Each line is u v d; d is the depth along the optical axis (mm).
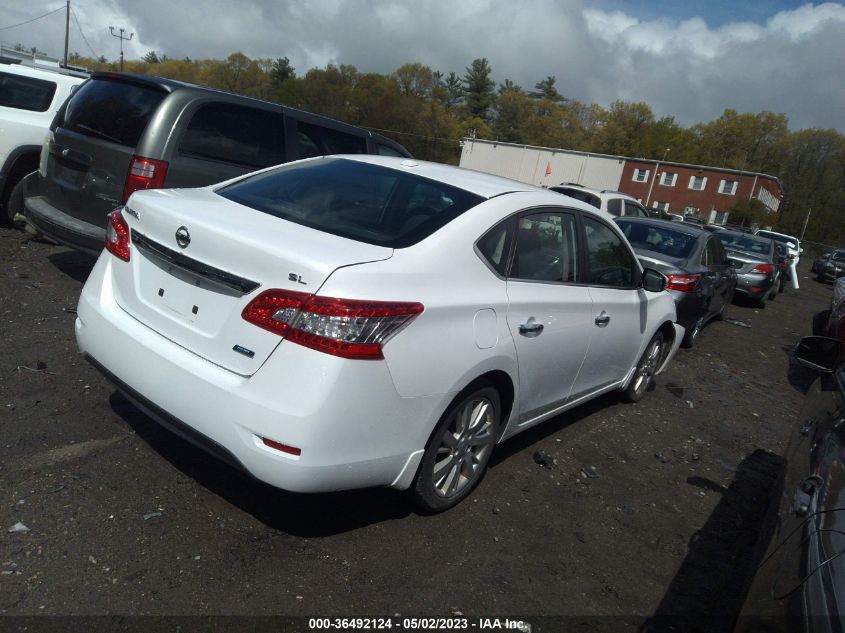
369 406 2725
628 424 5484
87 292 3422
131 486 3242
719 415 6355
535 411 4051
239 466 2768
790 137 90875
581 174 56969
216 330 2859
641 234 8742
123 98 5676
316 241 2912
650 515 4031
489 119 114688
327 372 2604
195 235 2936
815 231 78062
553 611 2953
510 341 3416
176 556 2820
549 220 3957
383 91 75188
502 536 3445
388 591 2855
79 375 4328
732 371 8367
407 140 73875
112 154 5477
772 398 7480
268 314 2682
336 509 3365
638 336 5223
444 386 3020
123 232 3354
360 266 2752
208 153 5754
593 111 103312
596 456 4707
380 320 2688
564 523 3711
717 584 3424
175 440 3725
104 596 2541
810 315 16656
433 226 3262
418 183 3654
